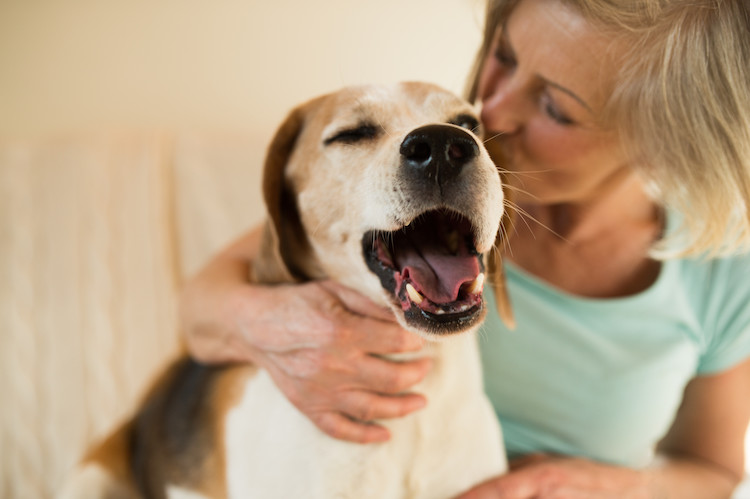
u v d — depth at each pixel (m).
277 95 2.40
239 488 1.15
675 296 1.32
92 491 1.46
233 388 1.25
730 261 1.34
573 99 1.03
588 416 1.35
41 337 1.92
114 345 1.94
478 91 1.27
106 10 2.28
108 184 2.03
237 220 2.07
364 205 0.98
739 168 1.04
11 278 1.93
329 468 1.08
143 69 2.36
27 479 1.83
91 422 1.89
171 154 2.13
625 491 1.28
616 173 1.18
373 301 1.05
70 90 2.35
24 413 1.87
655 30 0.96
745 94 0.98
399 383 1.03
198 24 2.32
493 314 1.33
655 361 1.31
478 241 0.93
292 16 2.31
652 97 1.01
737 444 1.50
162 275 2.01
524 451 1.40
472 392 1.19
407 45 2.25
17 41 2.27
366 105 1.07
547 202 1.26
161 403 1.50
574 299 1.31
